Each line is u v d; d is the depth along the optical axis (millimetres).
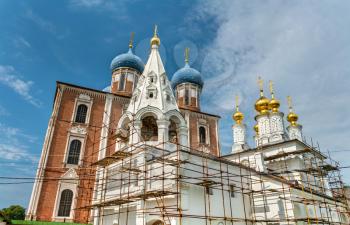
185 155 25781
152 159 26875
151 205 25812
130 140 30328
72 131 38469
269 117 48562
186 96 55156
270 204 30078
